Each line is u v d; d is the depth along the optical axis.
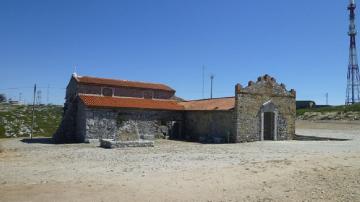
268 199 12.55
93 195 12.68
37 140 40.12
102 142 32.25
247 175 16.38
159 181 15.07
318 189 13.77
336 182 14.75
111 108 38.22
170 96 47.72
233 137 38.03
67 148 30.48
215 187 14.11
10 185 14.09
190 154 25.61
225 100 42.88
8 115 63.69
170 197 12.62
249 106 39.22
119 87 43.69
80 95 39.94
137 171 17.58
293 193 13.30
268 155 24.73
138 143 31.95
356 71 98.69
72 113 40.06
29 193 12.80
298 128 65.25
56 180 15.18
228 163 20.48
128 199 12.27
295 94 43.41
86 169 18.22
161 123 43.09
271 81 41.38
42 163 20.55
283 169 17.75
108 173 16.98
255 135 39.62
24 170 17.83
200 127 42.66
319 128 64.56
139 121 40.84
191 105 46.19
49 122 64.38
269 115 41.81
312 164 19.06
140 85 46.03
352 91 100.19
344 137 44.94
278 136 41.62
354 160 20.41
